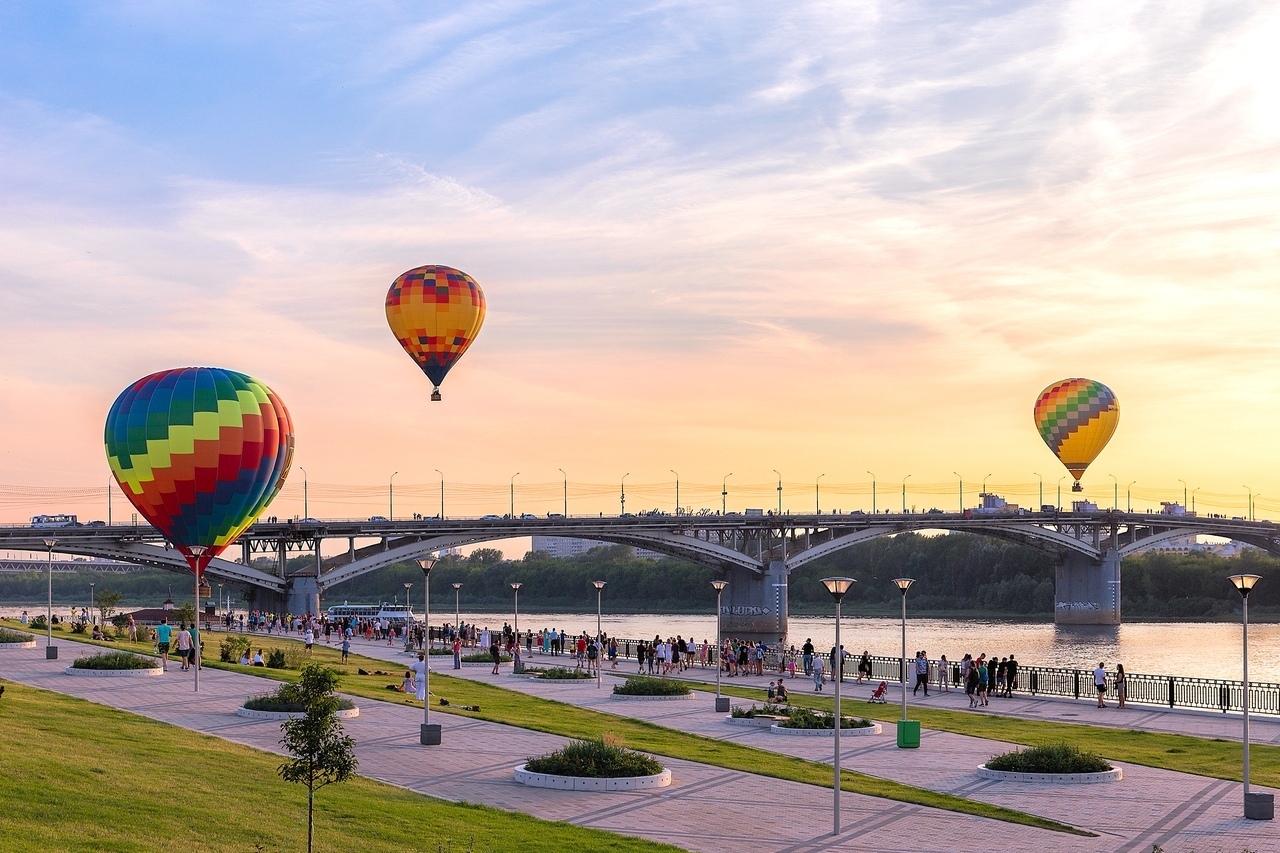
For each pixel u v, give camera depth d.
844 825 26.52
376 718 38.97
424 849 21.66
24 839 18.52
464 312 75.31
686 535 154.88
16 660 50.34
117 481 58.53
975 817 27.62
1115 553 185.00
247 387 58.25
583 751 30.44
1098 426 124.56
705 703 48.50
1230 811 28.69
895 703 50.72
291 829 21.81
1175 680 52.72
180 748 28.59
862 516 166.75
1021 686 58.19
